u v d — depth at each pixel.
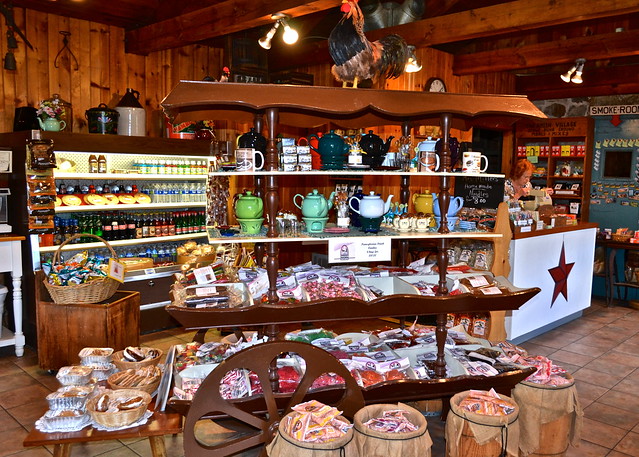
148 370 2.70
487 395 2.67
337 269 3.39
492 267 4.21
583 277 6.07
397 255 5.80
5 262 4.33
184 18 5.02
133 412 2.28
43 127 4.49
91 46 5.47
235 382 2.58
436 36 5.25
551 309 5.50
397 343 3.26
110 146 4.65
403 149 3.02
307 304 2.55
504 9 4.75
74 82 5.35
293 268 3.29
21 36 4.88
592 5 4.23
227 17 4.65
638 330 5.67
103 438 2.22
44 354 3.99
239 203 2.67
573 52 6.02
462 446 2.48
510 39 7.27
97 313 3.88
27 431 3.19
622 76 7.18
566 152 8.23
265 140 2.75
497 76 7.86
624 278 7.07
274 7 4.23
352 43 2.66
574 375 4.28
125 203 5.03
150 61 5.96
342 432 2.24
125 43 5.73
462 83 7.15
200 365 2.72
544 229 5.23
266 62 6.09
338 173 2.59
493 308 2.96
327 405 2.52
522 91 8.24
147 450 3.03
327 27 6.38
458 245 4.47
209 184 3.06
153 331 5.12
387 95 2.60
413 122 3.41
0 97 4.84
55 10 5.09
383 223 3.21
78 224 4.86
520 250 4.89
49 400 2.36
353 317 2.68
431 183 6.50
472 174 2.83
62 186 4.77
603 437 3.23
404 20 5.77
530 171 5.59
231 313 2.46
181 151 5.15
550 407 2.73
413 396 2.80
